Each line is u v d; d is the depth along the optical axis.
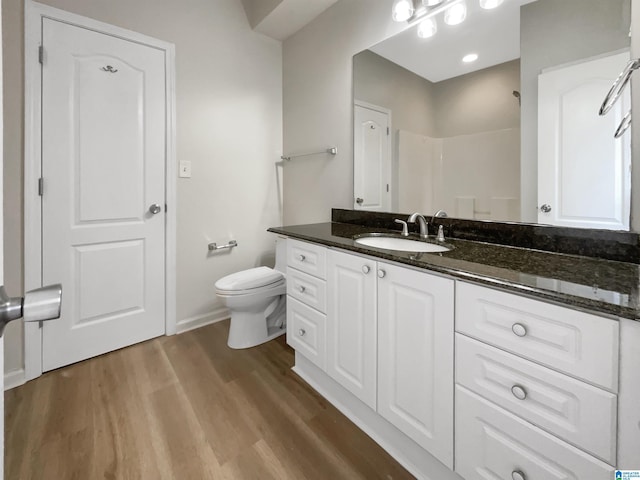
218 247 2.50
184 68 2.26
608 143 1.20
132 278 2.13
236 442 1.37
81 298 1.93
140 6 2.05
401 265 1.20
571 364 0.81
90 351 1.98
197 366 1.92
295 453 1.32
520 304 0.89
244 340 2.15
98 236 1.97
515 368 0.91
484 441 0.98
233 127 2.53
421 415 1.16
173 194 2.26
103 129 1.95
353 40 2.14
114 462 1.26
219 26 2.41
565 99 1.31
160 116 2.17
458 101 1.64
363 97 2.10
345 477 1.22
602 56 1.22
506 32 1.47
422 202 1.81
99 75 1.92
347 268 1.43
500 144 1.50
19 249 1.70
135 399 1.62
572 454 0.82
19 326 1.72
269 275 2.19
